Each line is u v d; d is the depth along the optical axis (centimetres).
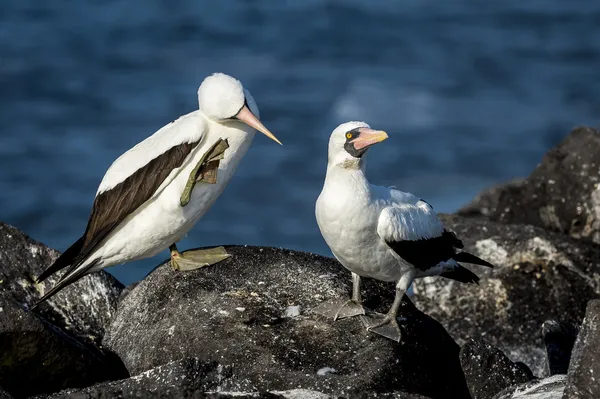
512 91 4475
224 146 1223
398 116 4066
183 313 1155
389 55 5112
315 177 3097
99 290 1330
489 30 5644
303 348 1091
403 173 3291
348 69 4797
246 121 1229
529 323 1482
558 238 1555
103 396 972
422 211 1155
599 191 1675
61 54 4916
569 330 1373
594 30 5650
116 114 3925
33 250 1348
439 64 4931
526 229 1567
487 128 3850
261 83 4538
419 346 1120
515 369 1121
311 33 5472
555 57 5094
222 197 2891
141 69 4712
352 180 1102
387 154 3472
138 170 1234
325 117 4006
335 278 1216
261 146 3422
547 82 4619
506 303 1507
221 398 948
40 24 5481
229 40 5350
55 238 2711
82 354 1140
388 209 1109
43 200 2944
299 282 1201
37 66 4653
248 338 1102
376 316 1144
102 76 4581
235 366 1062
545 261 1534
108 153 3406
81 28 5450
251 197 2905
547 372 1325
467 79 4650
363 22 5744
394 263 1138
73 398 975
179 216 1248
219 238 2630
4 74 4506
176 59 4975
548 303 1500
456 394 1114
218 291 1180
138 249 1267
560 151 1739
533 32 5634
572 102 4284
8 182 3070
